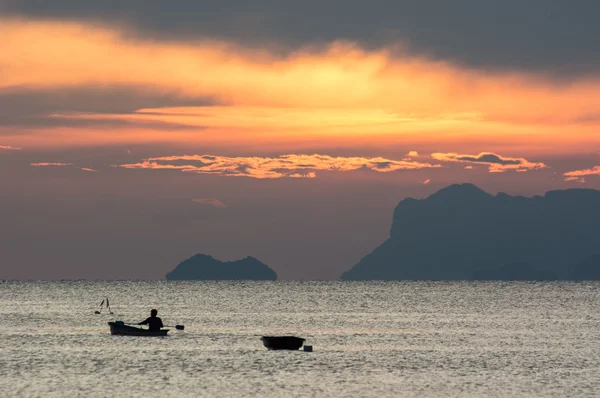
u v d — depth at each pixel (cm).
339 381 10256
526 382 10331
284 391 9556
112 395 9125
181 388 9612
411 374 10900
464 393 9575
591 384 10188
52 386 9600
